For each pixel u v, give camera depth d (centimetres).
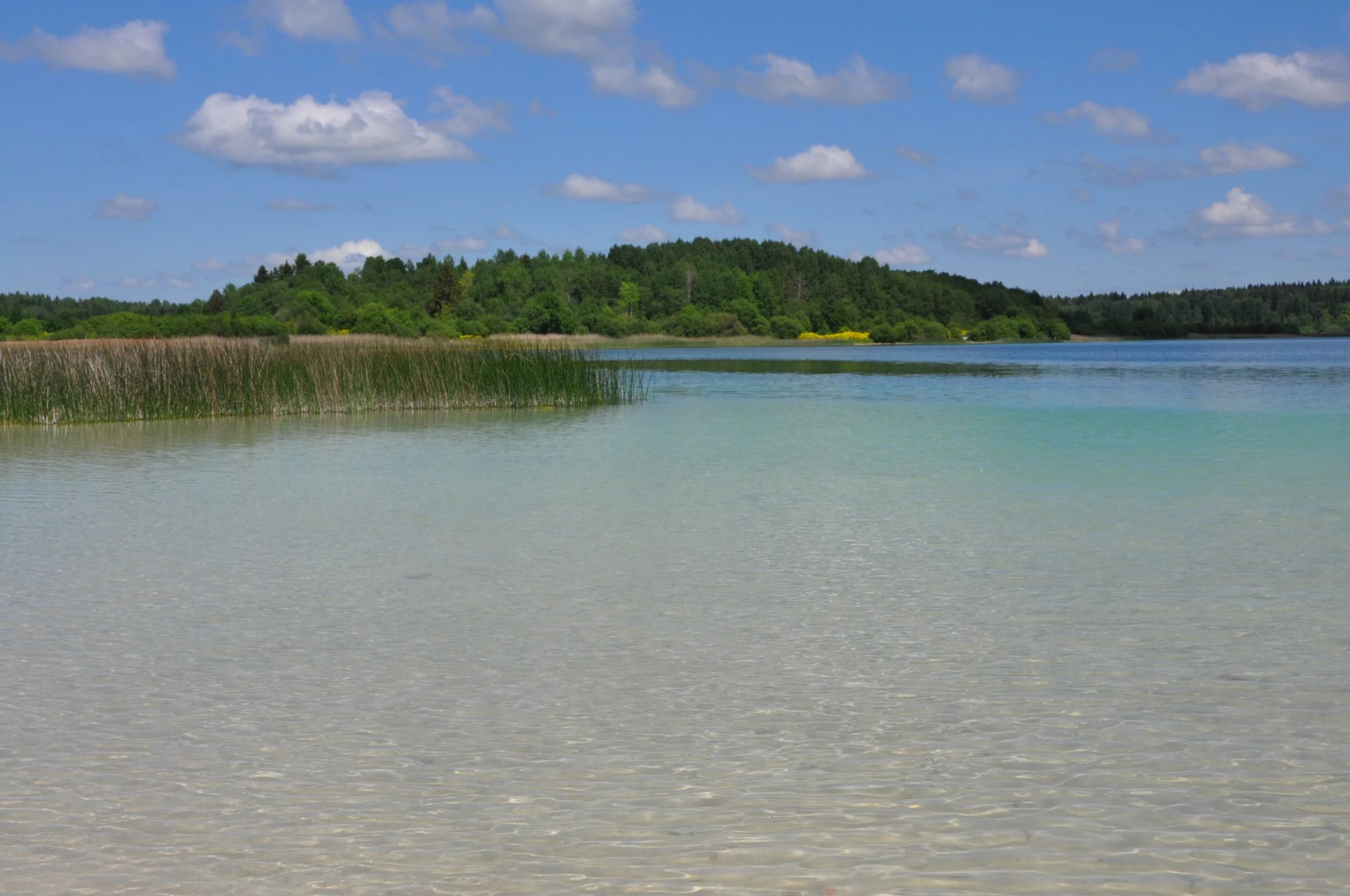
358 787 426
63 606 727
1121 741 468
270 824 394
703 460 1505
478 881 352
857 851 370
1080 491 1190
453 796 417
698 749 464
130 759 458
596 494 1207
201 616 701
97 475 1386
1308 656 591
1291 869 356
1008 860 363
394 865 362
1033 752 456
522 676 571
